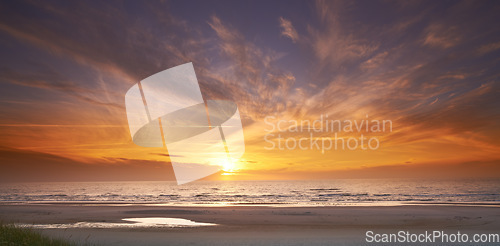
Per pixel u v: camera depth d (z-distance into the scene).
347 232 12.93
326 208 22.00
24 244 7.65
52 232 13.03
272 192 67.69
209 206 24.19
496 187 83.31
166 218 17.48
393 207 22.41
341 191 67.94
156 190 85.19
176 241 11.05
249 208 22.59
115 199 43.22
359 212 19.58
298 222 15.80
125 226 14.75
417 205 24.14
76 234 12.44
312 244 10.64
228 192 69.94
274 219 16.88
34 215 18.91
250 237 11.80
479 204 25.33
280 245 10.48
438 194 51.34
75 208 22.86
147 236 11.95
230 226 14.59
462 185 102.44
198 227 14.34
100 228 14.19
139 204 27.62
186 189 93.38
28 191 78.56
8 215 18.95
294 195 53.06
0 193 65.50
